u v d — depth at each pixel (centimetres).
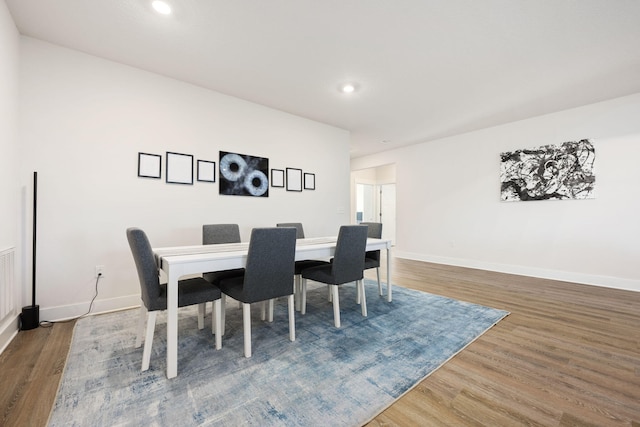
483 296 321
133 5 197
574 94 339
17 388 150
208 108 330
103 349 193
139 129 284
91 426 124
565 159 389
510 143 446
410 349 196
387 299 308
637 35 224
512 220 444
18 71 224
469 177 497
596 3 191
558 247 399
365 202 902
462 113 404
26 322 222
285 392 148
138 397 143
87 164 258
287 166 406
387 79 303
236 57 262
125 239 276
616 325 238
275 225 392
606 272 360
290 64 275
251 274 186
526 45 240
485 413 134
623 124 346
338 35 229
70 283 251
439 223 542
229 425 125
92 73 261
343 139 479
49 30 225
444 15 205
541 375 166
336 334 220
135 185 282
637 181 339
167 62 272
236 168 353
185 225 312
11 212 209
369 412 134
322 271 248
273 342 205
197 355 186
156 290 169
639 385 156
